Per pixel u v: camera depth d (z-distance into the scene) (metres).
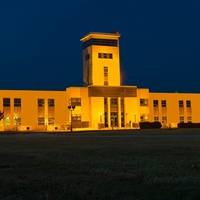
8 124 90.19
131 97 99.69
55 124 94.06
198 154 16.41
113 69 101.06
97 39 100.00
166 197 7.63
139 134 46.53
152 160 14.14
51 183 9.49
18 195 8.20
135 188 8.59
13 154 18.16
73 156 16.48
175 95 103.88
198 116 105.56
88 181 9.69
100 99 96.69
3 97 90.12
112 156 16.11
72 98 94.44
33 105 92.69
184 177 10.02
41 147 23.53
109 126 96.94
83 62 104.31
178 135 40.66
